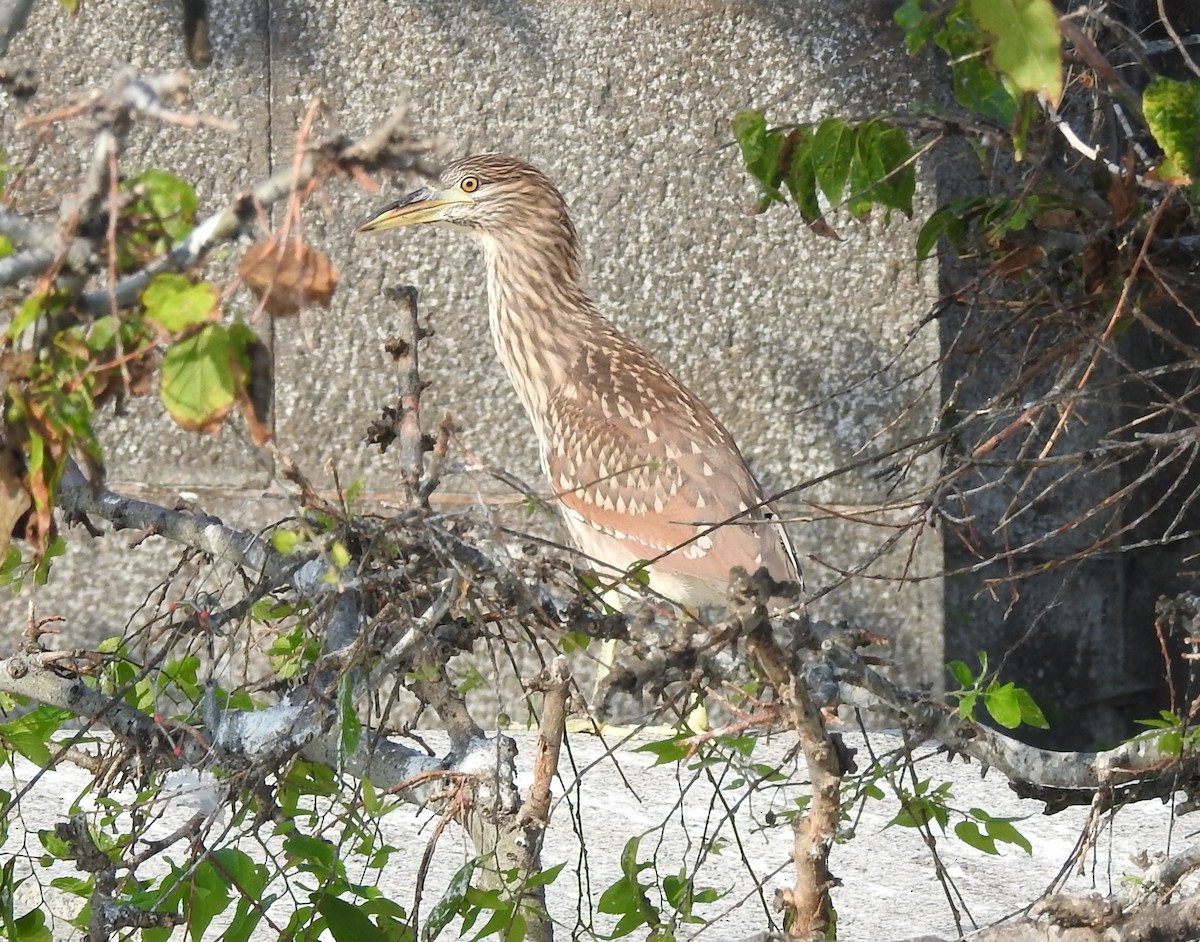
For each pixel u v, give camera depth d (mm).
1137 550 14703
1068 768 6145
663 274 12484
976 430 13125
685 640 5035
